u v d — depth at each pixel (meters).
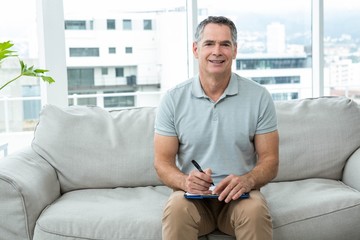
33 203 1.88
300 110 2.48
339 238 1.91
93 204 2.01
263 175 1.89
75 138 2.31
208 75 1.97
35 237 1.83
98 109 2.50
